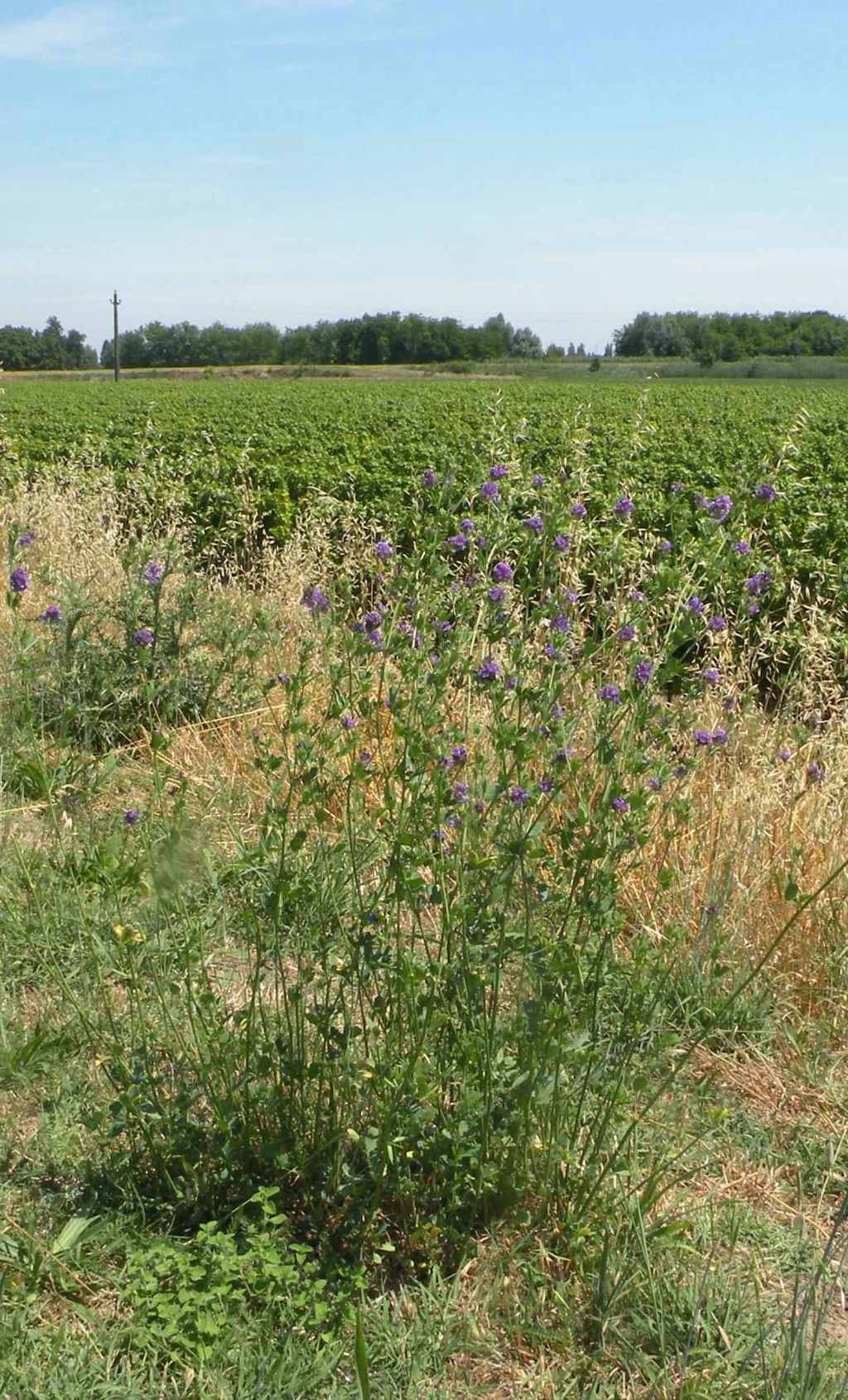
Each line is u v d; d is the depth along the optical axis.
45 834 3.85
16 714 4.61
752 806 4.09
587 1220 2.55
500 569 2.85
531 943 2.68
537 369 91.94
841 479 14.23
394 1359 2.33
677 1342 2.38
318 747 3.15
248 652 5.52
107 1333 2.34
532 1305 2.46
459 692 3.78
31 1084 2.97
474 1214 2.58
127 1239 2.54
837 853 4.01
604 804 2.70
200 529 8.77
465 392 54.53
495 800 2.68
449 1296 2.46
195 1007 2.89
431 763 2.75
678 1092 3.14
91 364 102.00
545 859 2.69
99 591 6.40
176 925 3.45
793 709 5.16
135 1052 2.75
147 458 12.83
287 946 3.34
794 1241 2.72
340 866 3.20
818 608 5.80
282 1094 2.65
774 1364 2.32
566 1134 2.64
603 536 6.91
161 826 3.59
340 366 101.94
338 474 11.99
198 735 4.99
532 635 3.69
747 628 5.64
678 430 22.91
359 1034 2.72
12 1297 2.40
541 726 2.90
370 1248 2.56
